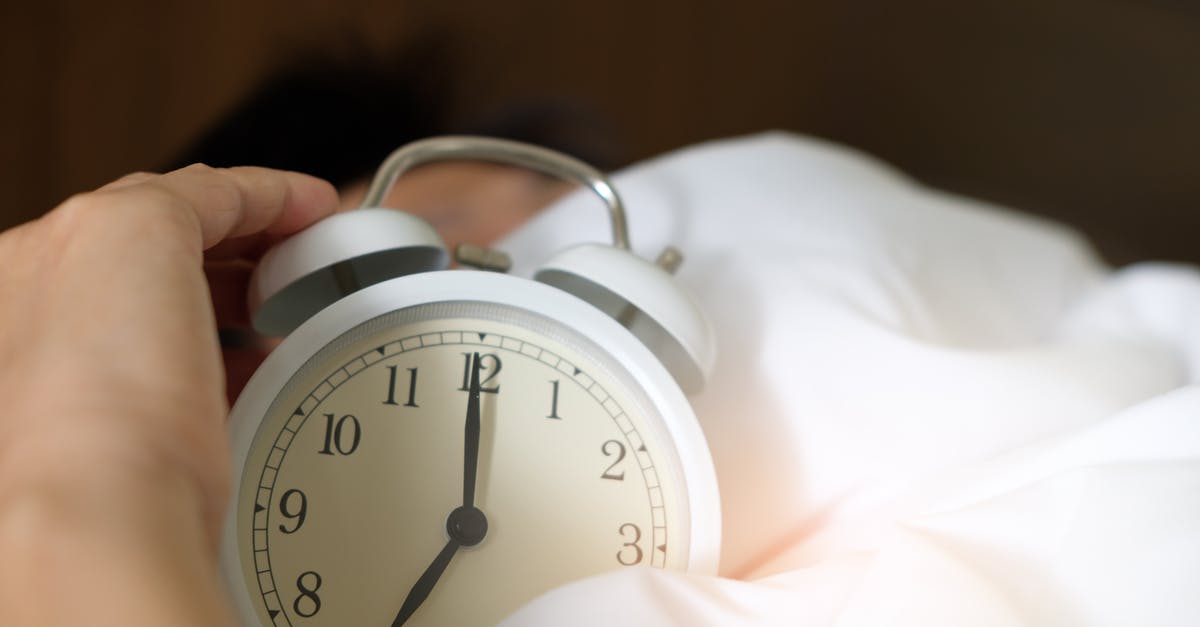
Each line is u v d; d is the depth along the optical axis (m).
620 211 0.35
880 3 0.99
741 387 0.37
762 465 0.36
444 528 0.30
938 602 0.27
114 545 0.21
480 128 0.65
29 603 0.21
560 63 0.93
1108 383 0.38
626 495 0.31
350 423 0.30
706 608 0.28
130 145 0.83
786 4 0.98
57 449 0.22
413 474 0.30
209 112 0.84
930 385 0.37
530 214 0.49
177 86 0.84
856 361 0.37
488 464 0.30
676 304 0.32
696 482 0.31
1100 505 0.29
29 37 0.83
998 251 0.49
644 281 0.32
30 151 0.81
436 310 0.31
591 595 0.27
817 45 0.98
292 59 0.60
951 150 0.98
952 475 0.33
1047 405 0.37
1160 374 0.40
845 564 0.29
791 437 0.36
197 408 0.23
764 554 0.35
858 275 0.40
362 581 0.29
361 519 0.29
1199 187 0.97
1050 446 0.32
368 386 0.31
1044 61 0.99
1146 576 0.28
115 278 0.24
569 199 0.43
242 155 0.56
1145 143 0.97
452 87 0.64
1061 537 0.29
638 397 0.31
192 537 0.22
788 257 0.41
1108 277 0.55
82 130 0.82
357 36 0.64
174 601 0.21
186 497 0.22
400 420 0.30
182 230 0.26
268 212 0.31
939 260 0.45
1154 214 0.96
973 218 0.49
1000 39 0.99
